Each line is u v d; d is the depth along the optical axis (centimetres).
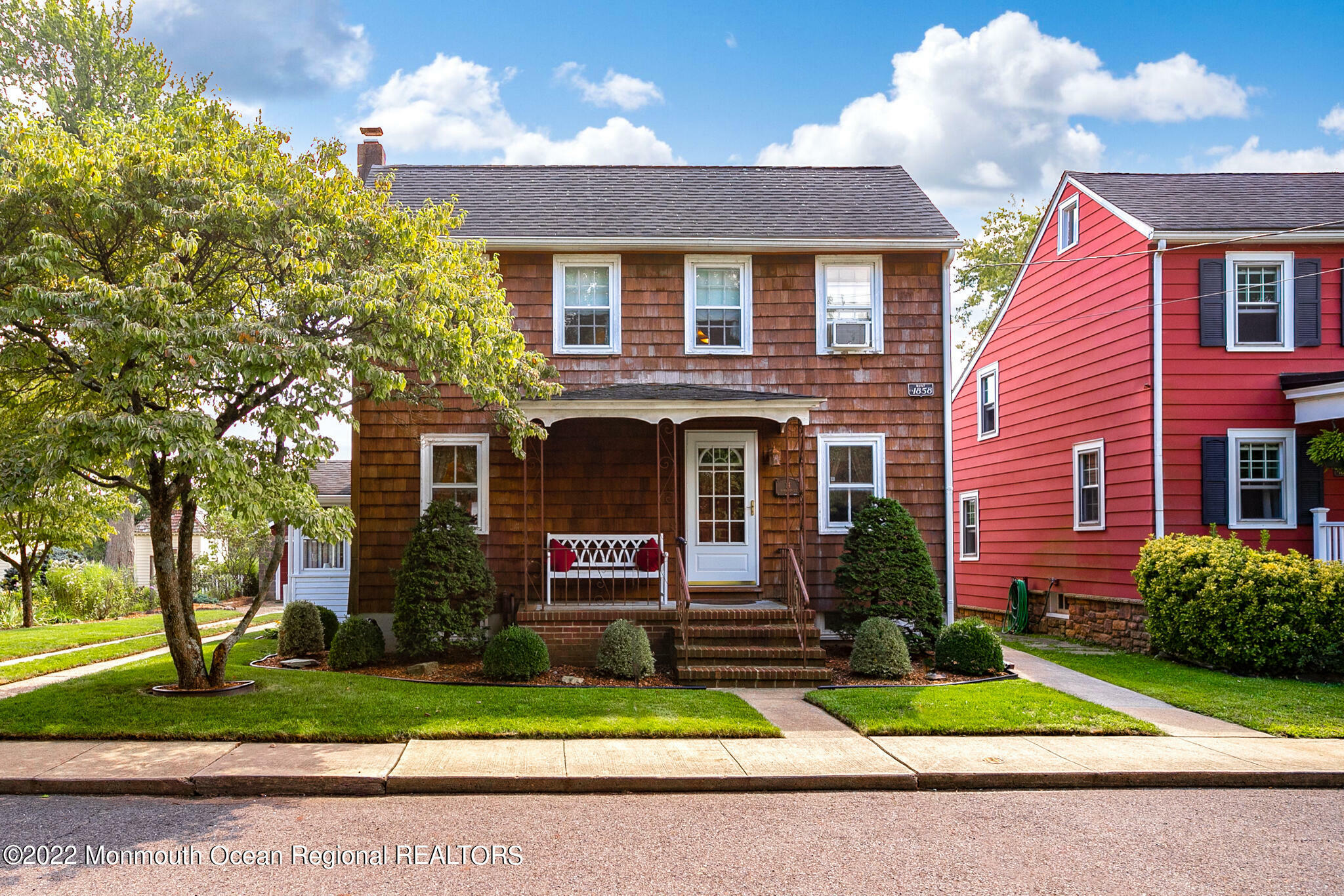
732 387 1434
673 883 523
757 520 1419
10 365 901
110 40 2177
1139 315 1530
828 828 627
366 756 770
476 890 509
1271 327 1511
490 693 1014
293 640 1314
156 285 806
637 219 1483
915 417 1438
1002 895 510
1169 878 538
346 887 513
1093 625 1659
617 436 1416
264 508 898
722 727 868
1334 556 1321
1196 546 1320
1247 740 866
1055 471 1827
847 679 1162
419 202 1523
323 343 880
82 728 828
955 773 738
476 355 1016
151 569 3241
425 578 1216
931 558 1388
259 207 891
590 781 712
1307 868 555
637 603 1348
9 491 804
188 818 637
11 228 873
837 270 1458
